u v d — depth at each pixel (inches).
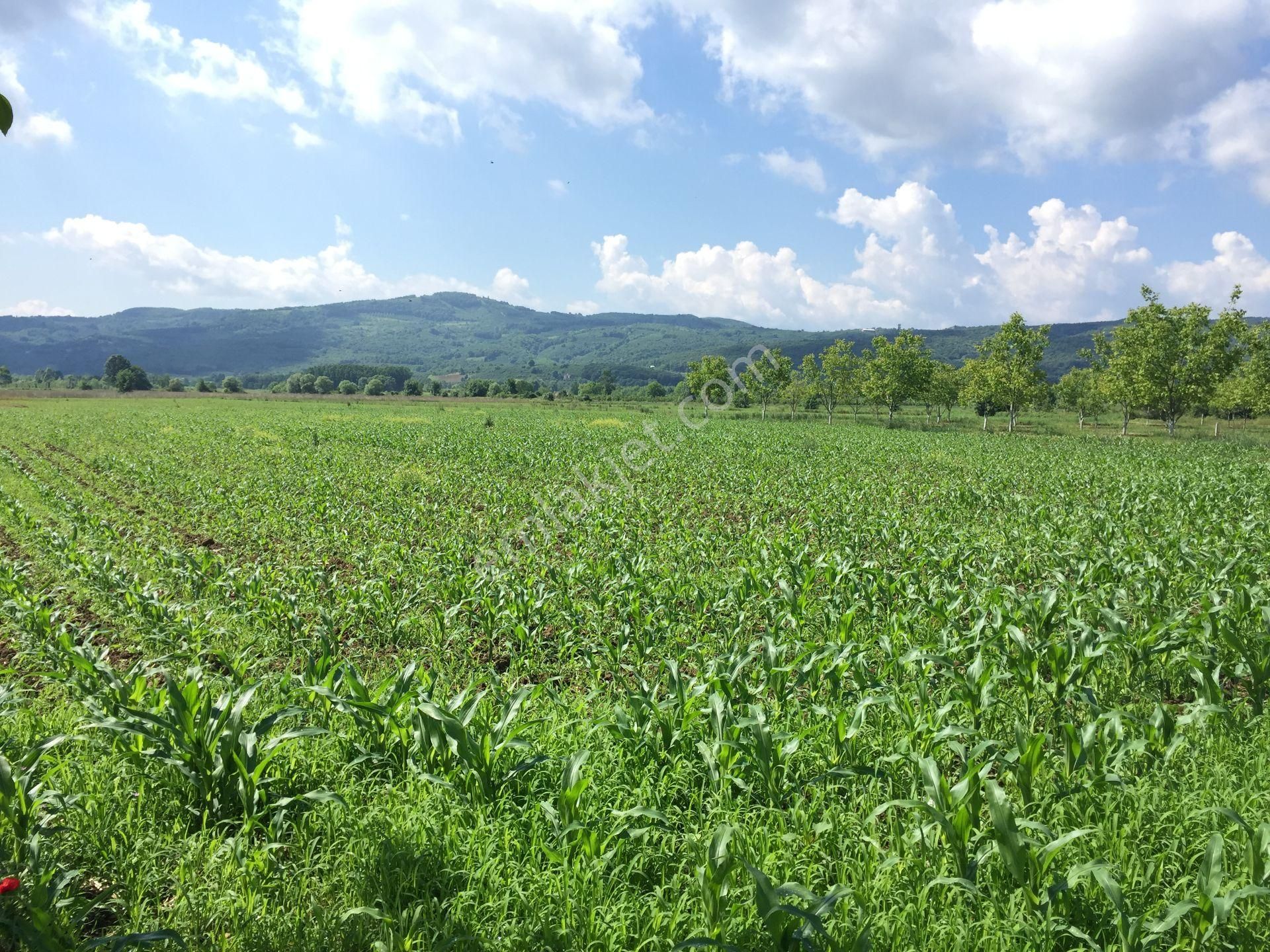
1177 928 136.7
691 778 196.4
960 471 938.1
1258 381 1622.8
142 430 1528.1
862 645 260.5
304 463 984.9
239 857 159.2
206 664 269.9
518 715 224.5
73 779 191.0
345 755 208.1
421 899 149.5
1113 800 177.0
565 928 138.9
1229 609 280.8
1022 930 135.4
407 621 333.7
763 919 124.4
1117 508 617.6
